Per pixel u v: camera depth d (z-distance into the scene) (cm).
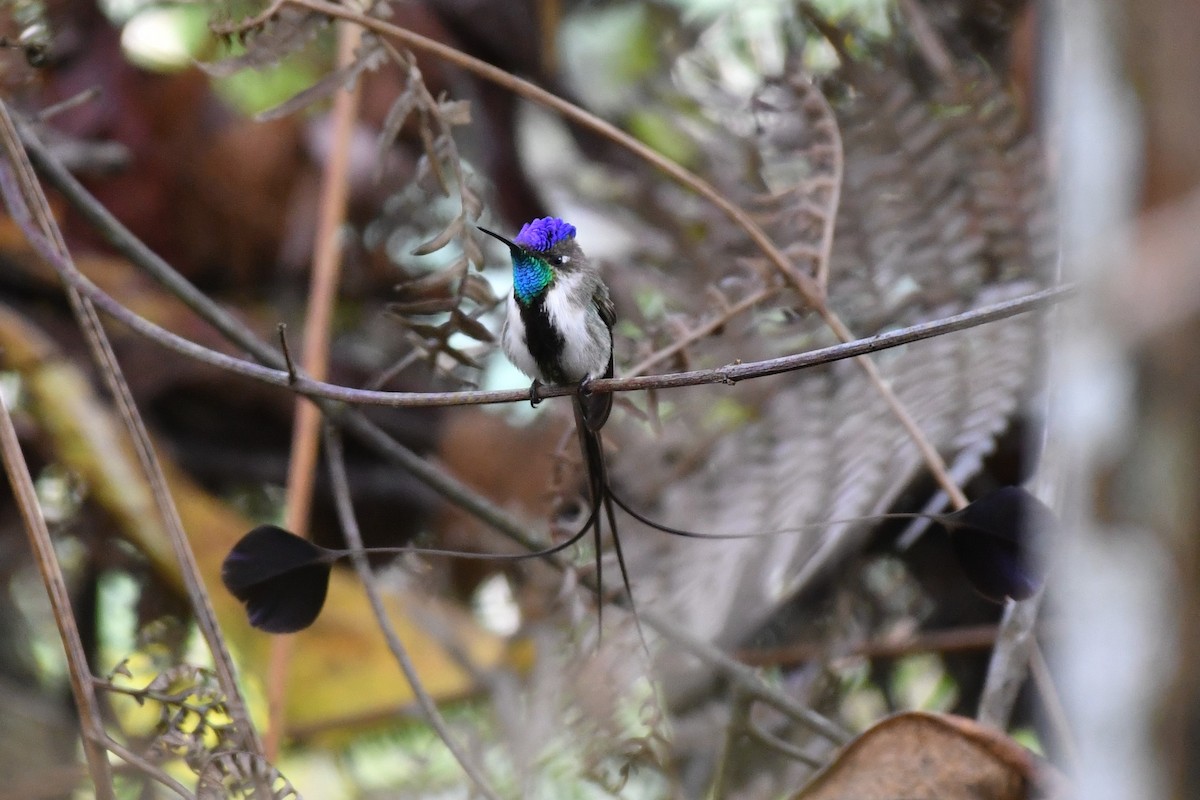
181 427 1083
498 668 944
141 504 934
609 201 1216
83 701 612
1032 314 887
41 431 945
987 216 920
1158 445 311
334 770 1011
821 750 952
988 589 571
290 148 1092
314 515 1088
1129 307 311
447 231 763
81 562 1037
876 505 863
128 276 1057
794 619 1048
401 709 921
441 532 1063
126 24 1108
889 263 928
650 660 703
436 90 1108
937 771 569
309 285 1106
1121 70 319
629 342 909
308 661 934
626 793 890
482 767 859
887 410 887
